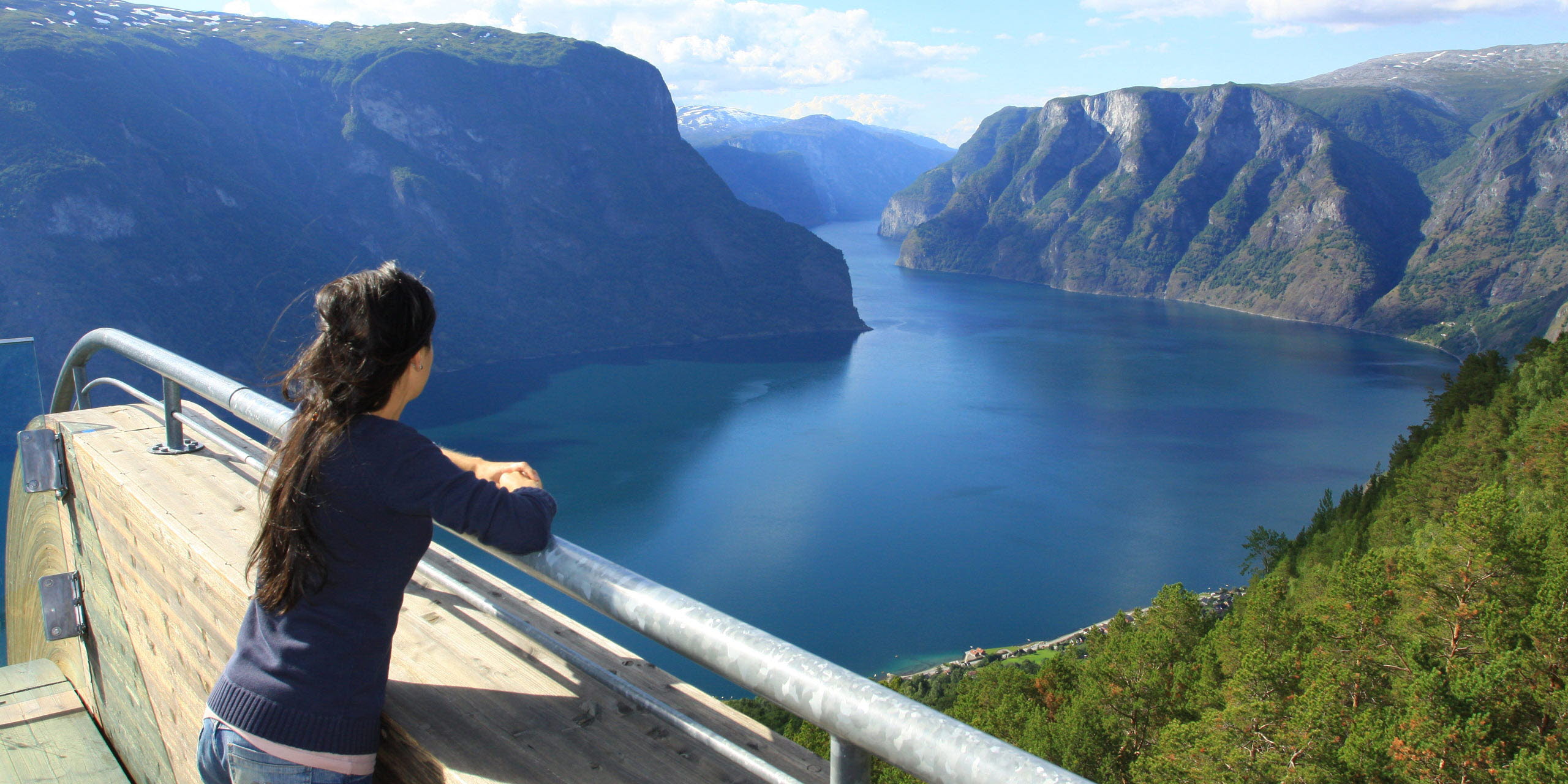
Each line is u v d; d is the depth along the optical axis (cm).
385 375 174
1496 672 2102
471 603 237
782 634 7044
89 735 386
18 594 457
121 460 353
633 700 192
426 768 188
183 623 288
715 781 178
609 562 179
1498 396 5097
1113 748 3083
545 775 177
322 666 176
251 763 178
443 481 172
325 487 172
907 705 127
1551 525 2922
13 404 434
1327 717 2166
